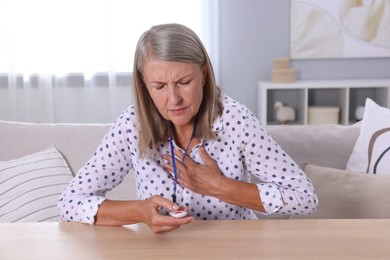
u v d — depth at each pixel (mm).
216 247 967
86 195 1250
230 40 4141
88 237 1044
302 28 4051
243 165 1313
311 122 3879
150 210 1057
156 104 1152
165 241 1005
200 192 1246
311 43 4066
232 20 4113
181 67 1081
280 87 3746
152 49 1091
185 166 1264
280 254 930
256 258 915
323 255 923
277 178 1246
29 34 4023
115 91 4094
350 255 921
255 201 1191
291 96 4191
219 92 1288
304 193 1197
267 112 4223
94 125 1871
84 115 4207
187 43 1092
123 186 1757
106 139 1324
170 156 1292
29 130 1852
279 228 1059
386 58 4133
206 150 1290
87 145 1814
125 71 4125
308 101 4207
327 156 1716
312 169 1654
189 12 4051
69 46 4078
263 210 1198
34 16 4004
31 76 4094
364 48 4055
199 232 1045
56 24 4027
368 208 1482
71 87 4164
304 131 1764
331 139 1733
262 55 4160
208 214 1295
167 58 1071
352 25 4020
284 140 1736
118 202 1144
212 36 4035
